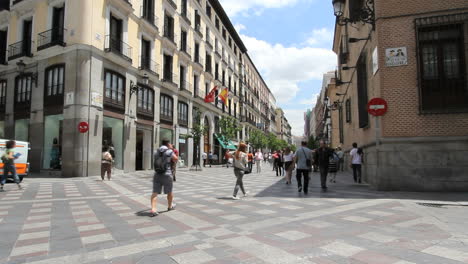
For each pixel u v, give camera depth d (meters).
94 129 15.63
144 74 18.38
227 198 7.71
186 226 4.74
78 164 14.77
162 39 22.69
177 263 3.09
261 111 65.69
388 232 4.16
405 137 8.49
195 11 29.44
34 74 16.97
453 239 3.75
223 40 38.38
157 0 22.14
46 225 4.85
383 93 8.83
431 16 8.55
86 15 15.65
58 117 15.98
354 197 7.50
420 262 2.99
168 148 6.11
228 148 36.34
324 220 4.96
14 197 7.89
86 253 3.45
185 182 12.43
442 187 8.11
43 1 17.08
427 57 8.61
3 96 19.12
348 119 17.95
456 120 8.15
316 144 43.44
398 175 8.48
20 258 3.29
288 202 6.90
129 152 18.50
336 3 9.36
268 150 71.38
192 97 27.89
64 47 15.55
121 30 18.41
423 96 8.51
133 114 19.02
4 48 19.55
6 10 18.72
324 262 3.06
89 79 15.53
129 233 4.33
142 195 8.46
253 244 3.72
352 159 11.59
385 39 8.94
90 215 5.65
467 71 8.20
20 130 18.05
